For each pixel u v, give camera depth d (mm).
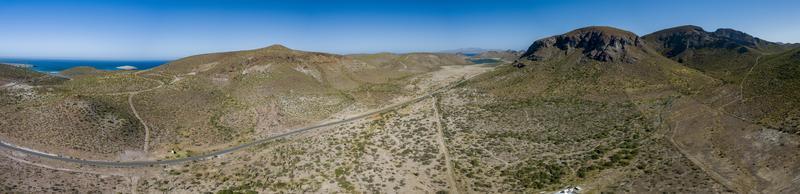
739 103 80750
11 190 51344
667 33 183375
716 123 72562
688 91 97688
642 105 92812
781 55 111438
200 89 122125
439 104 118125
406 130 90312
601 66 125688
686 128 73875
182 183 62750
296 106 121812
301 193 57625
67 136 75250
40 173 59656
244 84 133000
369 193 57312
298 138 87188
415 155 72812
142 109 97875
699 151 62906
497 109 103750
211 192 58844
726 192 48250
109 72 138875
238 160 74000
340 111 120812
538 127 85750
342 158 71438
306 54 176500
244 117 106625
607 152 67688
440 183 60156
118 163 70375
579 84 115812
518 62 171375
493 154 71562
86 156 70688
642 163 61094
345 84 164500
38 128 75562
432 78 189625
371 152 74812
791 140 57312
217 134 92250
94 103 90625
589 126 82875
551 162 65750
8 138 70500
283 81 140875
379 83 175125
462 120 96688
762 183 49781
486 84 138000
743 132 65562
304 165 68312
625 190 52250
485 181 60062
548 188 56062
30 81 112250
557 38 174875
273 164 69938
